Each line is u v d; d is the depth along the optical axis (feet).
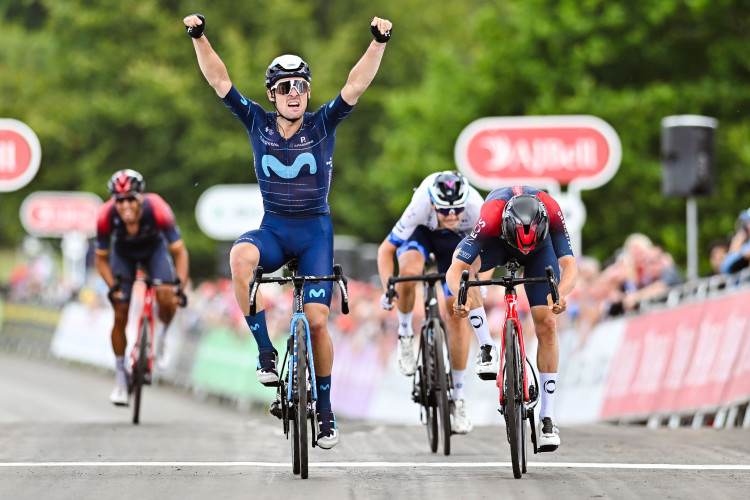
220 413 143.84
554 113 209.77
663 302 95.40
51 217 247.09
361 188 300.81
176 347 176.86
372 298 141.18
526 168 151.53
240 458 62.13
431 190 66.13
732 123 209.77
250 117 55.42
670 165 111.65
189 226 295.89
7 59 320.91
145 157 301.22
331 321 148.25
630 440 72.23
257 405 147.33
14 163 216.54
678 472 55.36
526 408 56.39
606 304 103.19
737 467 57.36
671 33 214.07
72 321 216.74
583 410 104.83
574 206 137.59
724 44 211.00
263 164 55.72
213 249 295.69
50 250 328.29
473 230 57.11
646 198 206.90
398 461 61.46
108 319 195.72
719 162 208.64
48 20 320.91
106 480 52.65
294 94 54.80
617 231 211.61
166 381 179.11
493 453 66.28
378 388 125.18
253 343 146.82
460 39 319.27
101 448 66.85
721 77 211.20
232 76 285.02
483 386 111.24
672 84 212.84
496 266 59.00
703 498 47.16
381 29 54.03
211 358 160.66
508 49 223.30
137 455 63.36
